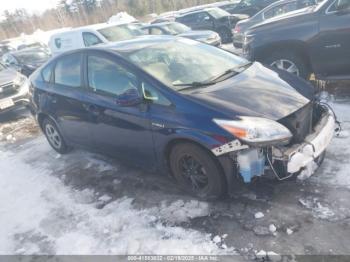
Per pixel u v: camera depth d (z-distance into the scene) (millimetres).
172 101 3262
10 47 23609
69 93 4406
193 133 3078
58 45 11391
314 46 5277
